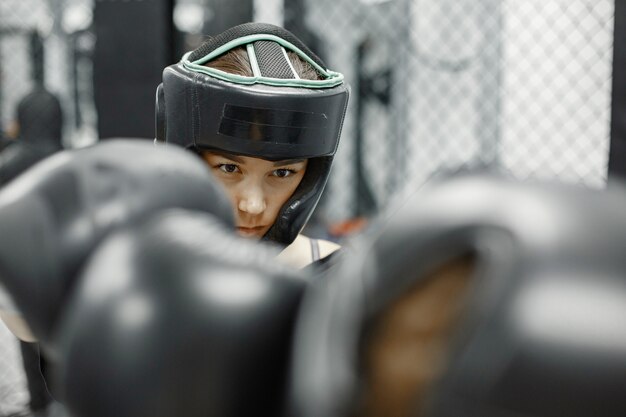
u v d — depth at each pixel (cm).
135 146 40
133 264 33
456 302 27
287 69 82
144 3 212
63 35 312
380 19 298
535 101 227
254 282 32
